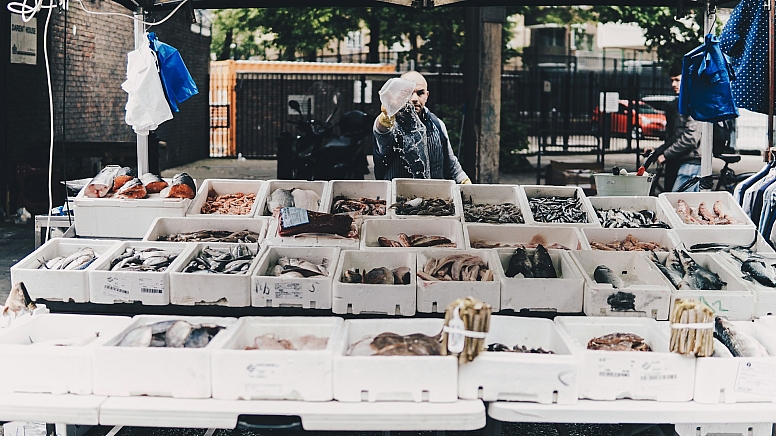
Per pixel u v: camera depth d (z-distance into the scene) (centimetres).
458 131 1758
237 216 549
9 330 395
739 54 599
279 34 2236
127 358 352
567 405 351
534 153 1909
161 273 451
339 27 2150
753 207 579
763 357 362
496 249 498
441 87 1917
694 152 936
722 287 474
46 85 1245
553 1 620
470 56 1384
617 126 2302
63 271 453
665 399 358
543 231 540
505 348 391
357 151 1270
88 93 1402
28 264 483
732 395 357
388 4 633
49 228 588
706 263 502
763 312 443
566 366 350
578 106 2352
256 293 448
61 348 358
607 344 387
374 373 346
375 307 443
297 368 347
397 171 669
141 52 567
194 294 452
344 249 496
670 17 1741
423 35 2038
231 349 368
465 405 345
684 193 595
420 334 378
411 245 520
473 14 1371
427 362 346
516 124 1880
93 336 402
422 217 545
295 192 586
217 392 350
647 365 356
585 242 520
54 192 1161
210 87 2423
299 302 449
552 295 449
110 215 547
